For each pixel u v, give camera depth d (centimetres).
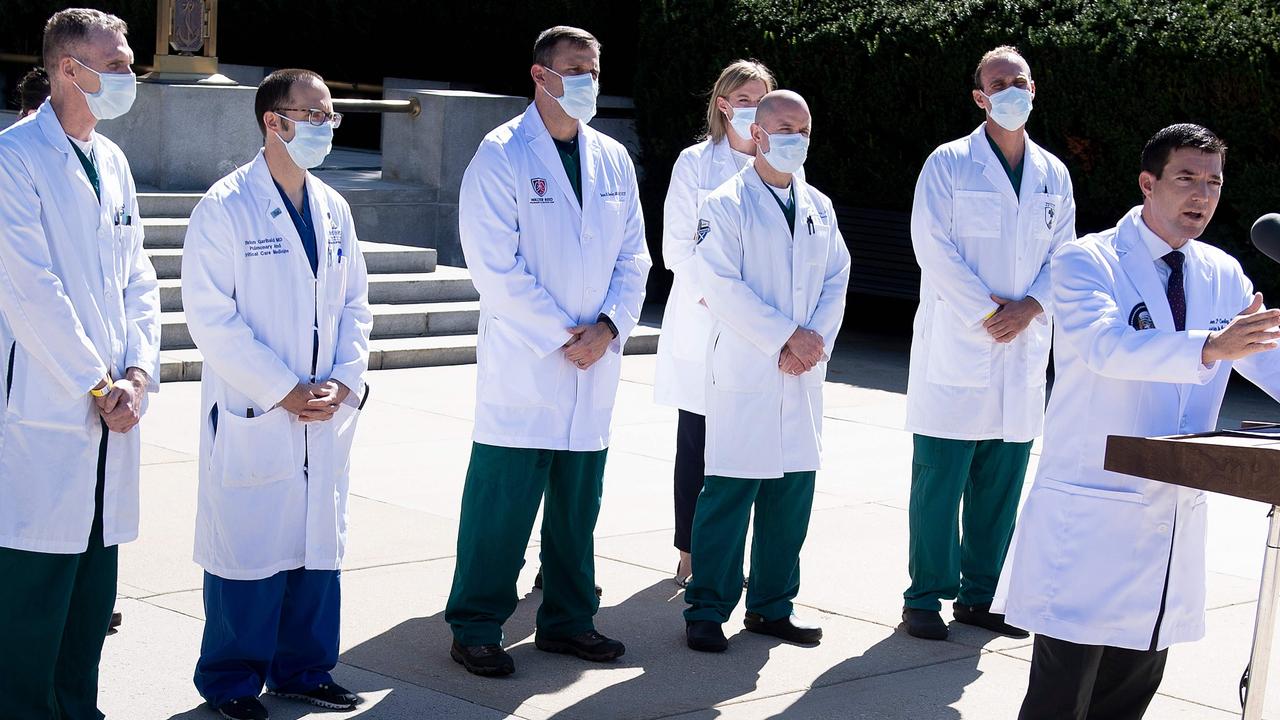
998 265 624
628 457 896
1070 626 429
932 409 614
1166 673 571
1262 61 1143
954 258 617
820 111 1424
